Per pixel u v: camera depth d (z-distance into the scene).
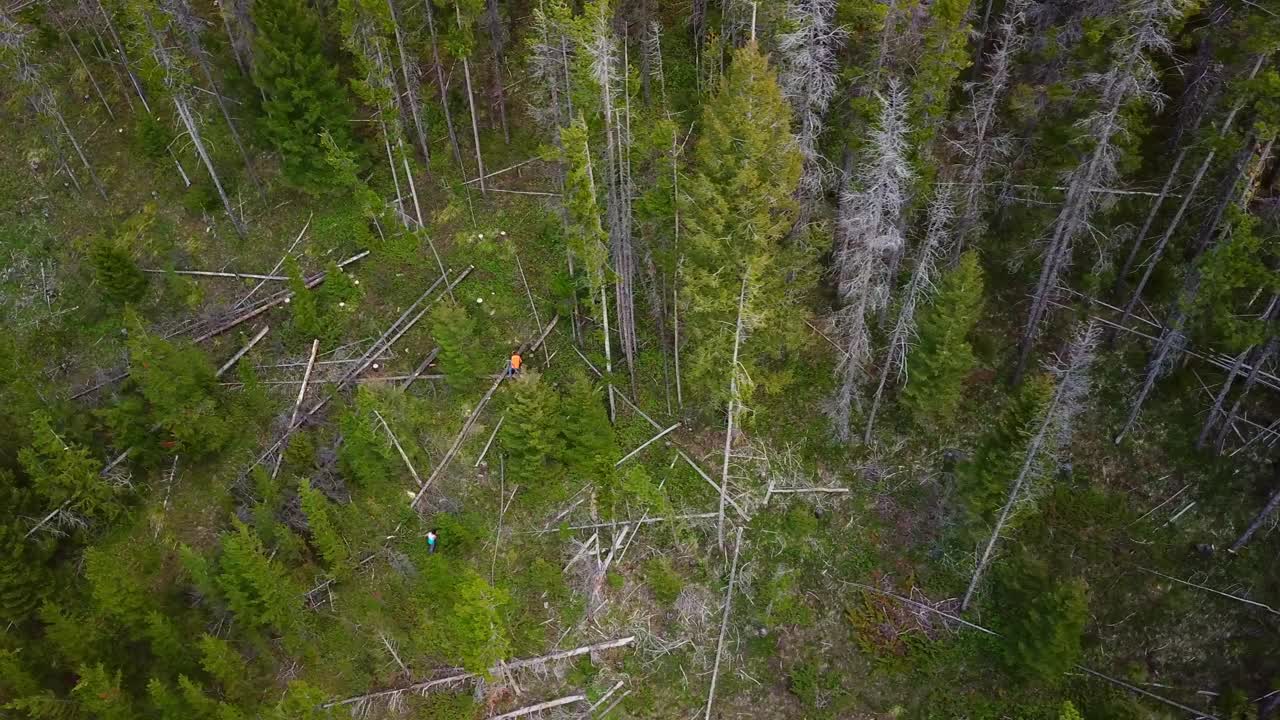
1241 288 28.97
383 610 30.75
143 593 27.83
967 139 28.86
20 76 38.84
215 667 26.05
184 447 32.72
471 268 36.91
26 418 31.23
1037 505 30.27
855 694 29.91
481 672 27.20
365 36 32.84
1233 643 29.34
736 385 28.30
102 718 25.08
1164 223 32.34
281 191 39.25
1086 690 29.17
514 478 33.03
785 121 24.09
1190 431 31.62
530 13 40.88
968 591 29.77
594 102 26.86
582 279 33.66
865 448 33.06
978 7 32.88
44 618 26.05
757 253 24.97
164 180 39.94
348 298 36.47
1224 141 26.06
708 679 30.28
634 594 31.47
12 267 38.56
